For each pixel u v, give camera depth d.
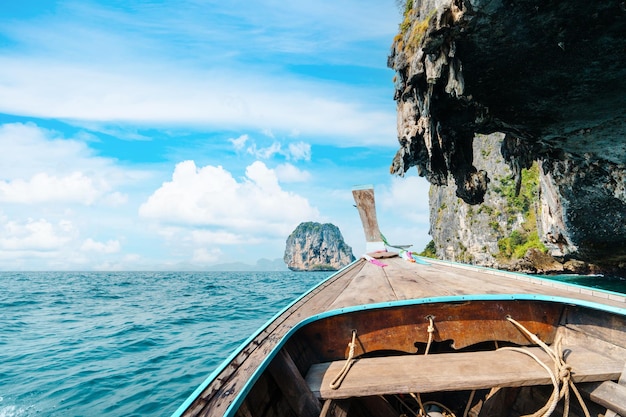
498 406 3.14
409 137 17.50
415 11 13.65
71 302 19.81
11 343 9.86
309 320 3.08
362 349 3.17
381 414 3.06
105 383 6.61
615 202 22.23
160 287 34.12
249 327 11.97
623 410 2.39
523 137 18.14
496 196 55.22
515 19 10.39
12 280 54.22
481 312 3.34
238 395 1.84
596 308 2.87
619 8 9.89
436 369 2.74
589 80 12.98
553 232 30.58
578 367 2.70
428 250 77.62
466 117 15.87
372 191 8.89
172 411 5.44
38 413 5.39
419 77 13.56
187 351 8.82
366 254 8.36
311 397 2.47
